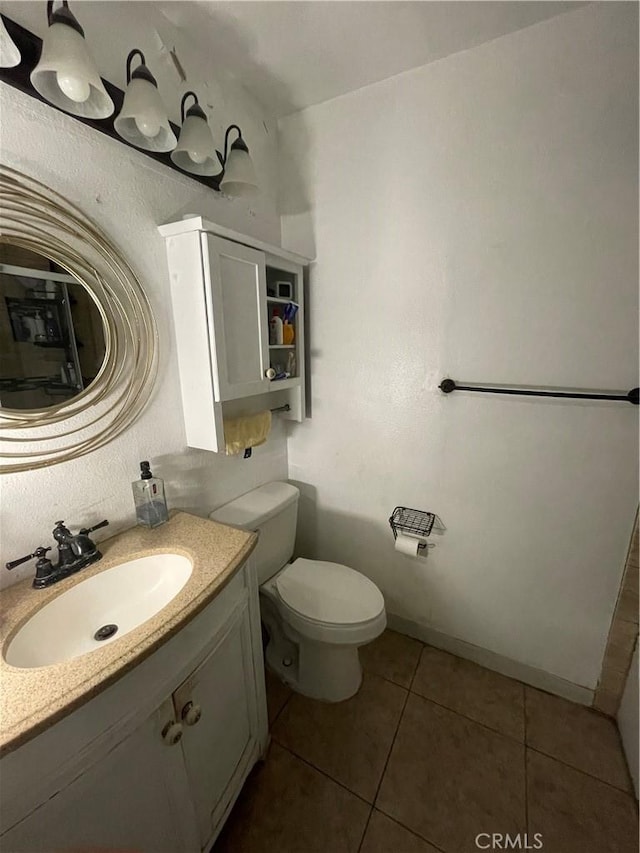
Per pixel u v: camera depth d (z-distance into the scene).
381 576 1.78
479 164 1.21
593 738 1.29
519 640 1.49
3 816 0.53
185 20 1.07
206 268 1.09
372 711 1.39
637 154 1.02
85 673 0.62
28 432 0.88
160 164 1.12
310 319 1.66
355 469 1.72
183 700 0.80
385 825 1.06
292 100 1.42
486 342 1.32
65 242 0.91
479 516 1.47
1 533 0.86
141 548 1.03
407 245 1.38
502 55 1.12
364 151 1.38
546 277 1.18
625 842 1.02
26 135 0.81
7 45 0.70
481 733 1.31
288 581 1.47
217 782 0.96
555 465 1.29
